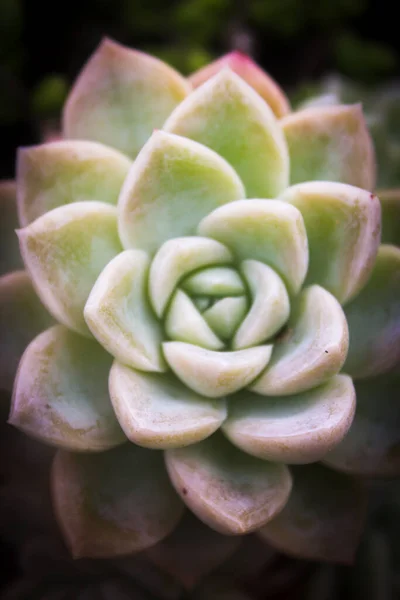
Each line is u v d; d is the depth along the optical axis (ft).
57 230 0.83
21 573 1.06
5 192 0.93
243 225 0.85
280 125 0.91
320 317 0.83
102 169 0.89
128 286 0.84
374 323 0.88
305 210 0.86
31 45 1.36
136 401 0.81
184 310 0.84
